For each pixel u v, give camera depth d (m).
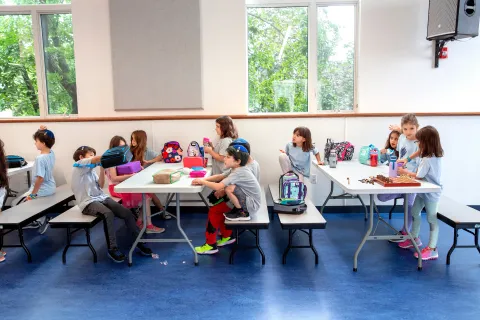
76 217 3.28
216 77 4.47
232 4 4.38
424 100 4.48
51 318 2.47
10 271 3.13
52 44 4.65
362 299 2.65
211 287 2.84
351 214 4.54
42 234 3.95
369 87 4.46
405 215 3.11
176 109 4.52
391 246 3.56
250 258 3.34
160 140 4.47
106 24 4.43
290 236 3.21
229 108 4.51
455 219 3.08
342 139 4.44
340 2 4.46
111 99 4.53
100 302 2.65
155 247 3.59
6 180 3.30
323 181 4.51
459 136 4.42
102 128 4.48
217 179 3.20
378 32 4.39
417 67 4.43
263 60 4.57
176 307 2.58
